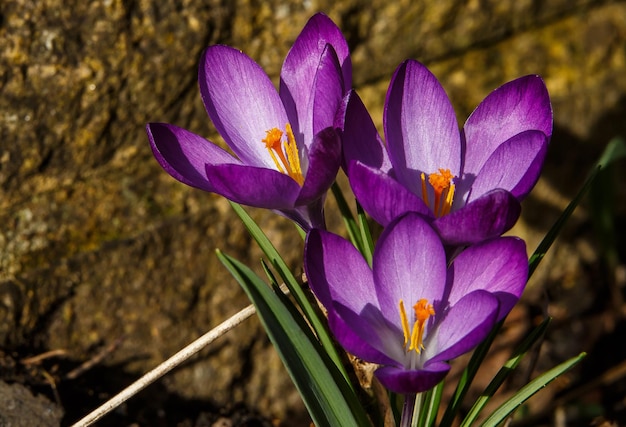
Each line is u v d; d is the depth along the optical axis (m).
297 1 0.65
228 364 0.67
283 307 0.49
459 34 0.69
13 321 0.63
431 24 0.68
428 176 0.51
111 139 0.63
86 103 0.62
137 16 0.61
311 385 0.49
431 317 0.48
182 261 0.66
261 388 0.69
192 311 0.66
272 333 0.48
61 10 0.60
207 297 0.67
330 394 0.50
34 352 0.63
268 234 0.67
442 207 0.50
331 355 0.52
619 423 0.69
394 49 0.68
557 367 0.51
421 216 0.47
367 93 0.68
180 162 0.49
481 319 0.47
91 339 0.65
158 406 0.66
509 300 0.47
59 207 0.63
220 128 0.50
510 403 0.51
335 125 0.48
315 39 0.51
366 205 0.48
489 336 0.53
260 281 0.48
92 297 0.64
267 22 0.64
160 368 0.55
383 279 0.48
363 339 0.46
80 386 0.63
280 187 0.48
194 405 0.67
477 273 0.48
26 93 0.61
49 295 0.64
